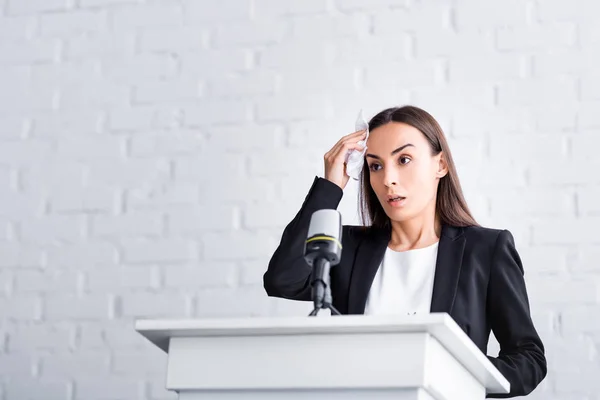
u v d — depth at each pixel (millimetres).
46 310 4457
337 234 2232
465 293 2717
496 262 2758
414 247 2891
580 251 3906
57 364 4375
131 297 4379
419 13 4359
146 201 4496
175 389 2076
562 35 4168
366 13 4434
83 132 4680
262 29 4562
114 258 4457
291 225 2797
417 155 2861
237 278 4277
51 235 4566
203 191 4434
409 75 4293
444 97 4223
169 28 4707
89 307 4418
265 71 4496
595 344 3799
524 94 4137
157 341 2152
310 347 2002
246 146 4430
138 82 4676
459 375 2133
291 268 2758
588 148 4016
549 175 4020
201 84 4578
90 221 4543
